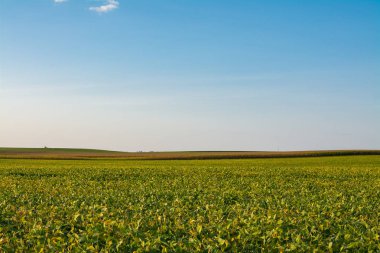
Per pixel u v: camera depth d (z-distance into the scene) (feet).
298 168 156.56
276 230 34.09
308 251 30.40
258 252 30.91
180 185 84.02
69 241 32.83
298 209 49.24
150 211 46.32
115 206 52.49
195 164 208.95
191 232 34.53
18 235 37.63
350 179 109.19
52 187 80.89
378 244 31.32
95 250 30.55
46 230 36.81
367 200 60.90
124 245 31.83
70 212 46.34
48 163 221.05
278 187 82.64
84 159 297.12
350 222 41.09
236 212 45.65
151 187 79.66
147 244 30.76
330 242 30.91
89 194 65.87
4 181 95.86
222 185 85.20
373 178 112.16
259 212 45.60
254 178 108.17
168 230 36.81
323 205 52.49
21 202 56.29
